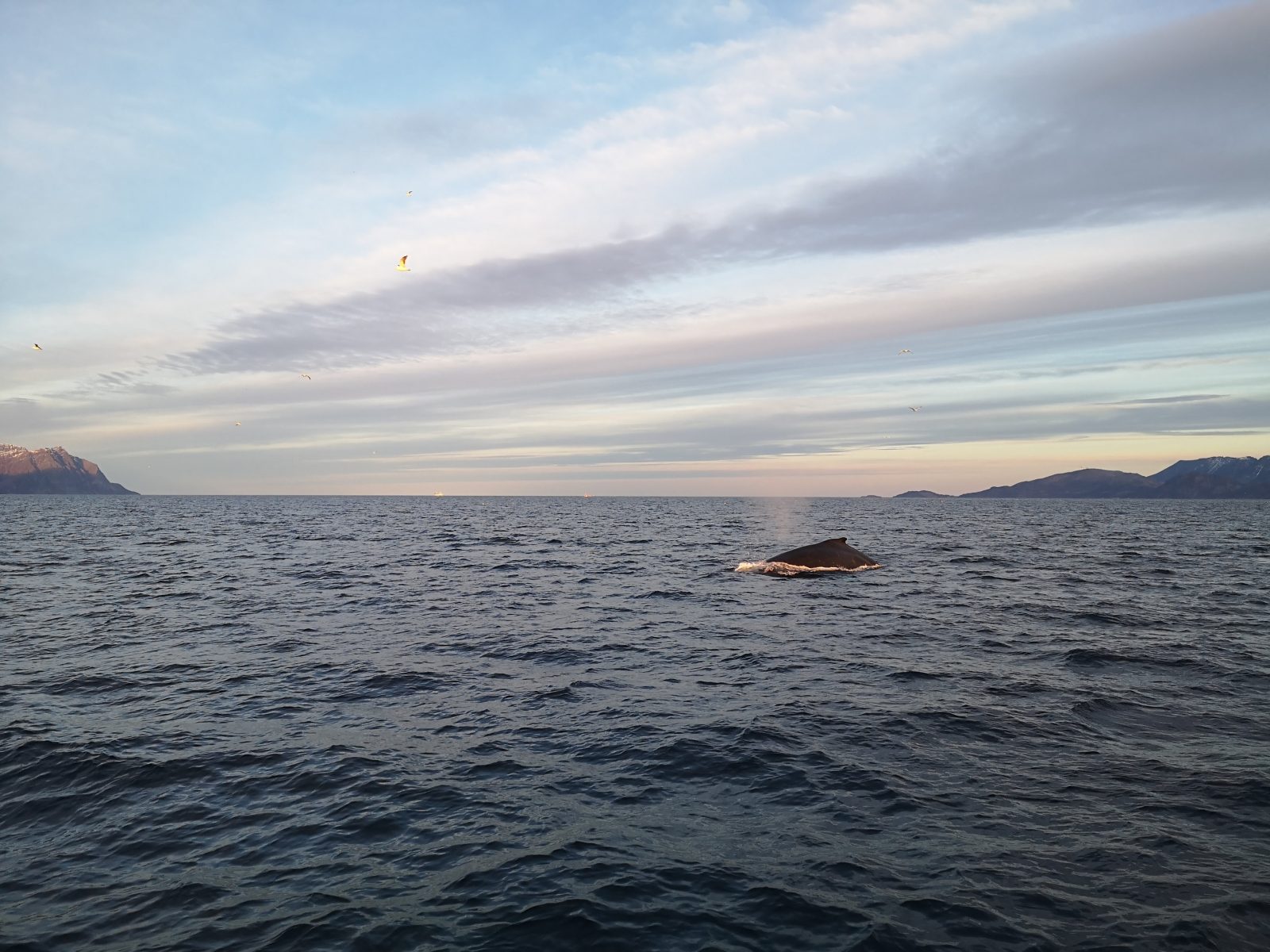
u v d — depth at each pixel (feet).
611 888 21.47
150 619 65.77
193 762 31.37
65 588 85.87
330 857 23.52
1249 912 19.60
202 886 21.79
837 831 24.77
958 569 105.09
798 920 19.75
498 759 31.73
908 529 221.25
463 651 52.75
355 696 41.52
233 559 122.83
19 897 21.21
